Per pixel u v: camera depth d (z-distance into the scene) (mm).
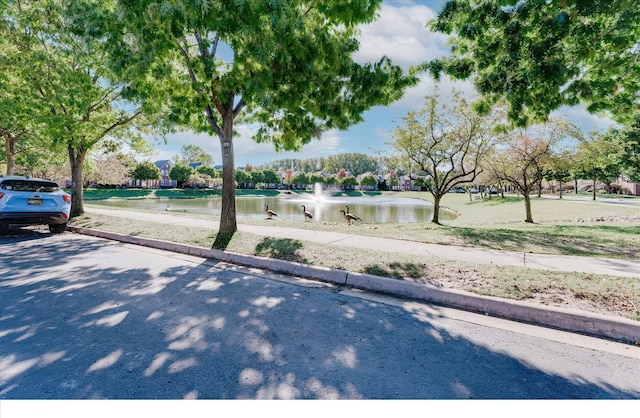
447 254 6996
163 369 2795
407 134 16047
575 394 2557
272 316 3965
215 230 9406
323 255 6488
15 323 3641
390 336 3490
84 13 7086
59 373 2713
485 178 30234
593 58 6102
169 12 5270
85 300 4375
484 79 6844
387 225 13586
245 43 6590
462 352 3172
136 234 9016
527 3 5637
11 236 9508
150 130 15242
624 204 26938
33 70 10891
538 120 7578
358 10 6664
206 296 4621
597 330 3611
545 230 11523
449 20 6711
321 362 2953
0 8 10461
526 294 4375
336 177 126250
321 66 7551
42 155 21750
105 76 11602
